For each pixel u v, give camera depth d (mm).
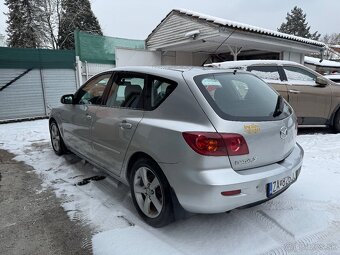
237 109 2553
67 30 27094
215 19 11398
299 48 13516
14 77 10023
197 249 2473
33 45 26969
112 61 13172
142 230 2777
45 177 4242
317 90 6348
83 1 28344
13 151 5801
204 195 2268
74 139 4281
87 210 3205
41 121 9781
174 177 2438
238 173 2354
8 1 28859
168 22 13797
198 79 2654
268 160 2594
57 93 10977
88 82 4133
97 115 3539
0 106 9891
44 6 26922
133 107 3006
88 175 4254
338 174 4055
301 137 6215
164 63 15047
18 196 3627
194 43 13016
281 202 3256
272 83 6074
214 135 2299
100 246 2553
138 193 2947
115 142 3137
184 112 2512
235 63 6215
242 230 2738
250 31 11219
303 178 3914
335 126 6602
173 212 2623
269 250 2449
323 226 2785
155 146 2576
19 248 2584
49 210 3242
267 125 2559
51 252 2520
